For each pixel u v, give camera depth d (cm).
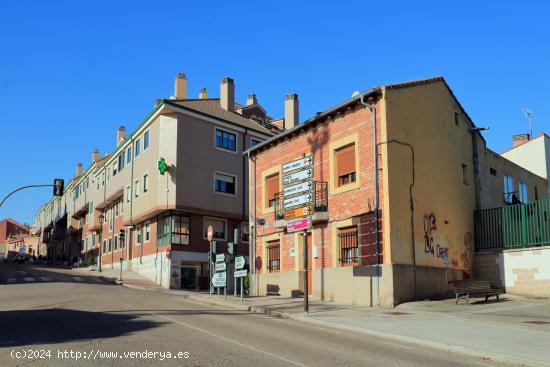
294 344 1071
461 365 920
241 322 1424
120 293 2325
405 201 1908
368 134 1958
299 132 2320
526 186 3167
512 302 1778
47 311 1552
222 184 3881
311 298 2130
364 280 1884
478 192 2408
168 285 3509
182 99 4144
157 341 1043
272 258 2458
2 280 3259
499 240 2166
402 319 1463
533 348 1020
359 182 1969
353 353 995
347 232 2016
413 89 2055
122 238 3691
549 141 3684
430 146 2102
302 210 1781
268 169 2527
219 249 3831
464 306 1700
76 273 4269
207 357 897
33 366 810
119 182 4581
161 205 3606
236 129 4012
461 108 2411
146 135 4038
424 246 1948
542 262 1962
